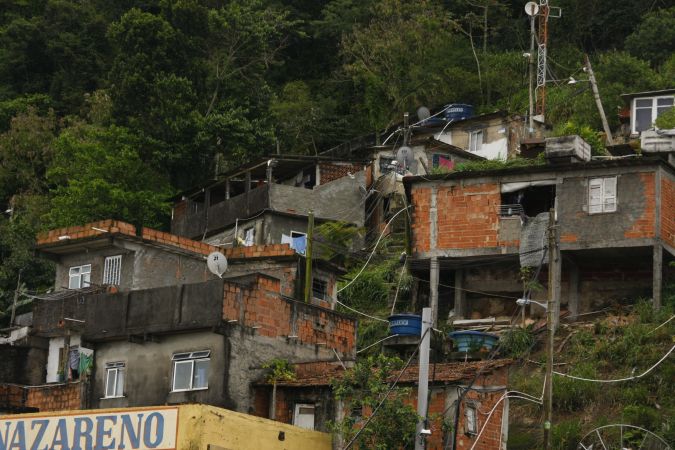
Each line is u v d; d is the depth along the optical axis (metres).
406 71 89.00
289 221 65.31
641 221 52.16
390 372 38.84
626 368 47.69
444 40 90.06
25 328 55.50
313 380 40.09
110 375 43.56
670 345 48.22
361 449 35.94
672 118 69.19
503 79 88.12
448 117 78.19
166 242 52.41
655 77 81.06
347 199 67.00
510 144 74.94
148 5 101.88
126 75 79.56
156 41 80.88
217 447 34.59
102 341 44.00
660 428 42.97
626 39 91.81
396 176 68.06
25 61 97.31
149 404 42.00
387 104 89.00
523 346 50.66
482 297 56.00
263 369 41.22
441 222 55.81
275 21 89.00
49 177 75.62
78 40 97.25
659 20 90.38
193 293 41.84
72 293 51.50
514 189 54.72
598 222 52.72
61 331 51.09
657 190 52.25
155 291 42.78
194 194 70.81
